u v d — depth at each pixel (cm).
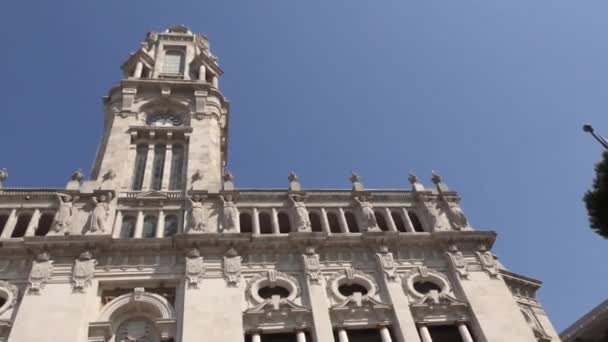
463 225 4625
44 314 3412
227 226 4219
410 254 4341
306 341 3659
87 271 3712
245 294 3844
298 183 4838
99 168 5109
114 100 5772
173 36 7438
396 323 3781
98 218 4088
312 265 4059
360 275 4116
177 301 3734
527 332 3806
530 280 4966
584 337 4191
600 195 1809
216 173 5050
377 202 4819
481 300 4006
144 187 4847
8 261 3766
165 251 4003
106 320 3572
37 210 4206
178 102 5866
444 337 3856
